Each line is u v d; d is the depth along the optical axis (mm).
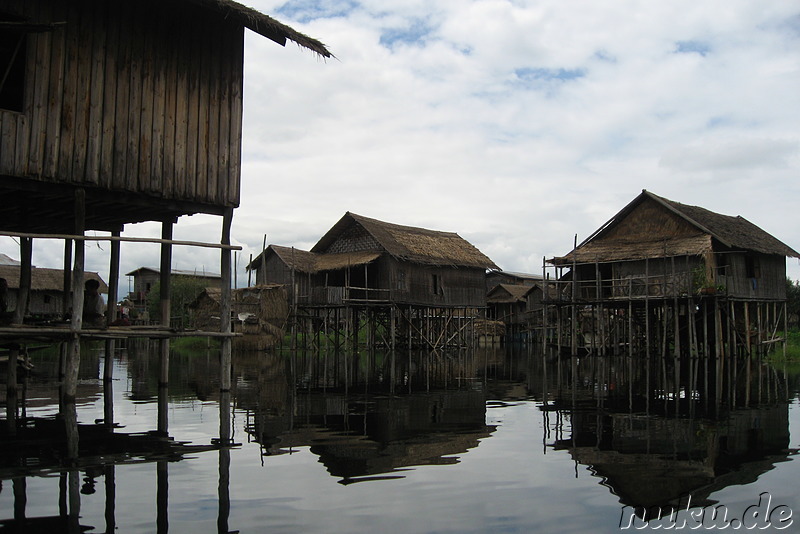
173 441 8211
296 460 7250
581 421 10422
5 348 13836
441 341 39719
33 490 5883
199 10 12781
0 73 12344
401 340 40031
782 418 10797
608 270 33250
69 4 11133
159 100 12133
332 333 43250
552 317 43562
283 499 5723
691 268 29438
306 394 13930
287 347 38375
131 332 11836
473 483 6359
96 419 9805
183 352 31125
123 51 11734
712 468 7043
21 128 10508
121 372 18672
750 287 32531
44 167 10711
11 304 45406
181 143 12391
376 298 36625
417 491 6047
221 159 12953
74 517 5133
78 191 11133
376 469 6883
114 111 11562
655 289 29672
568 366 24656
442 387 16109
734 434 9188
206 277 68062
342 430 9273
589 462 7309
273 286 35156
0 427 9031
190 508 5414
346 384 16594
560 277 33500
